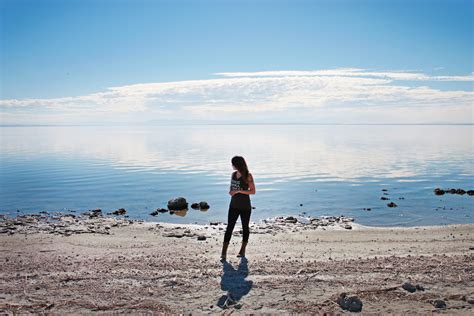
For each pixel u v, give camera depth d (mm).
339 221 14742
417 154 48281
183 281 7152
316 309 5938
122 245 10219
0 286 6949
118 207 17969
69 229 12562
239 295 6488
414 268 7812
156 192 22062
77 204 18594
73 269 7914
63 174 29547
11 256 9031
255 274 7562
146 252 9453
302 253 9359
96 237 11305
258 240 11008
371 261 8398
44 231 12203
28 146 69000
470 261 8297
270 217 15781
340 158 43562
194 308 6004
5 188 23109
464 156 44844
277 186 24078
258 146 69125
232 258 8812
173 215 16234
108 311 5918
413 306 6020
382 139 96625
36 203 18797
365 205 18031
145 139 103438
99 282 7133
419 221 14734
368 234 11852
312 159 42625
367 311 5859
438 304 6000
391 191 21766
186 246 10125
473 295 6375
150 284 7023
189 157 46031
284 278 7281
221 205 18531
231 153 52344
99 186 23969
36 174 29391
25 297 6461
